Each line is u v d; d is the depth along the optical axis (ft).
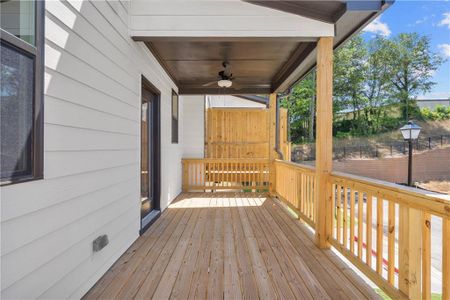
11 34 4.77
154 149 15.29
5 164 4.72
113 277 8.29
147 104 14.48
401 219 6.42
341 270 8.81
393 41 77.20
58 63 6.12
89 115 7.52
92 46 7.68
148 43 12.59
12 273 4.87
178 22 10.87
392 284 6.80
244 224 13.92
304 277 8.32
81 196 7.11
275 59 15.02
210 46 13.06
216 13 10.92
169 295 7.31
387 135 69.56
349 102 76.33
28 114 5.20
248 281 8.07
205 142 26.21
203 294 7.36
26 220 5.18
